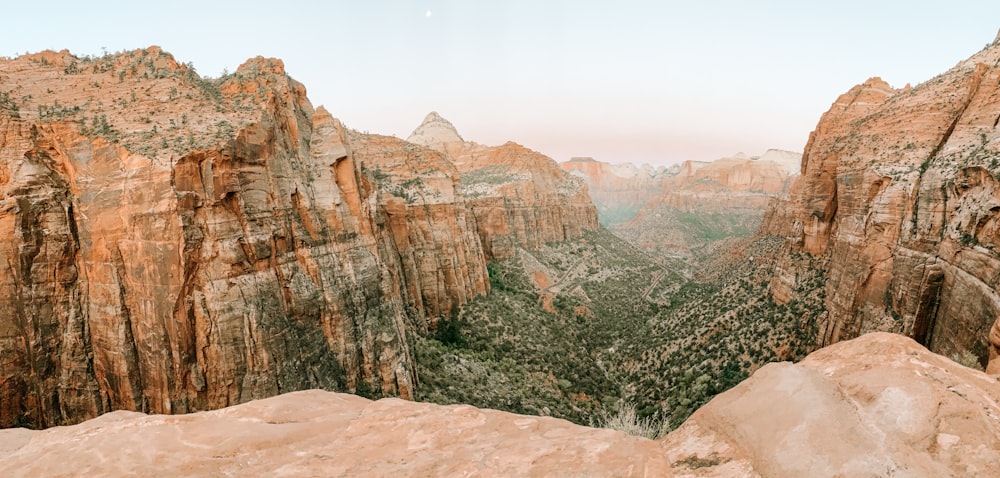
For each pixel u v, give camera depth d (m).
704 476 5.36
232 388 25.58
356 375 33.72
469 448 6.42
